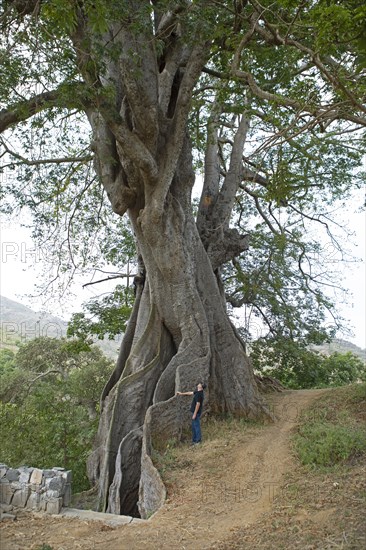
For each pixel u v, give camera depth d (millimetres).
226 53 15312
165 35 15227
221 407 15305
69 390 26828
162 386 14617
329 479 9766
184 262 15852
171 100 16797
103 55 12086
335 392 17062
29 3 12578
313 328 26656
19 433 21422
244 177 20609
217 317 16469
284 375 27266
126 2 12547
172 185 16703
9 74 12133
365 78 10555
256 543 7355
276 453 11805
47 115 13453
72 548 7312
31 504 8906
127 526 8305
